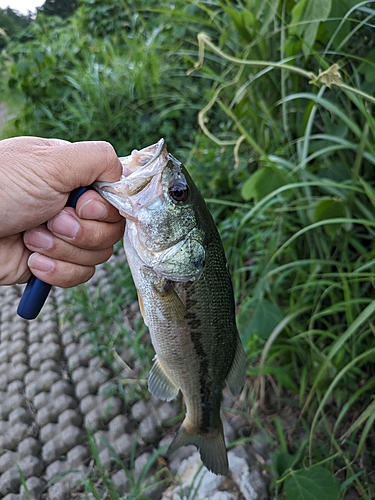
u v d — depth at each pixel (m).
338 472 0.34
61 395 0.45
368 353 0.33
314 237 0.41
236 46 0.55
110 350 0.48
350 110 0.41
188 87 0.80
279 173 0.39
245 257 0.52
